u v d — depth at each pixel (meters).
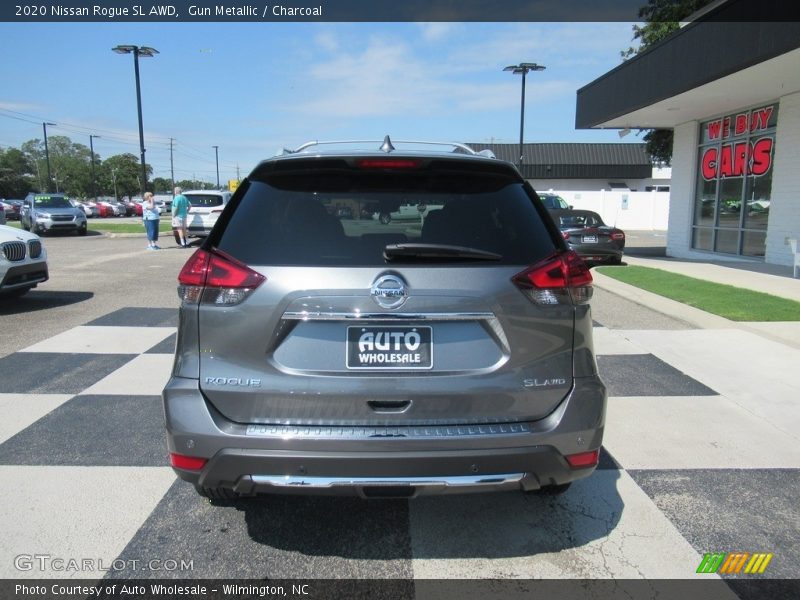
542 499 3.35
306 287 2.43
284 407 2.45
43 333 6.88
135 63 24.39
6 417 4.41
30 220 24.52
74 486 3.42
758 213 13.75
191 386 2.49
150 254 16.09
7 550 2.83
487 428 2.47
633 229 35.94
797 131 12.20
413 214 2.65
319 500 3.32
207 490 2.95
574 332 2.59
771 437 4.18
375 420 2.45
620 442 4.09
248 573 2.70
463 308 2.46
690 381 5.35
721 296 9.02
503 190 2.80
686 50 11.66
